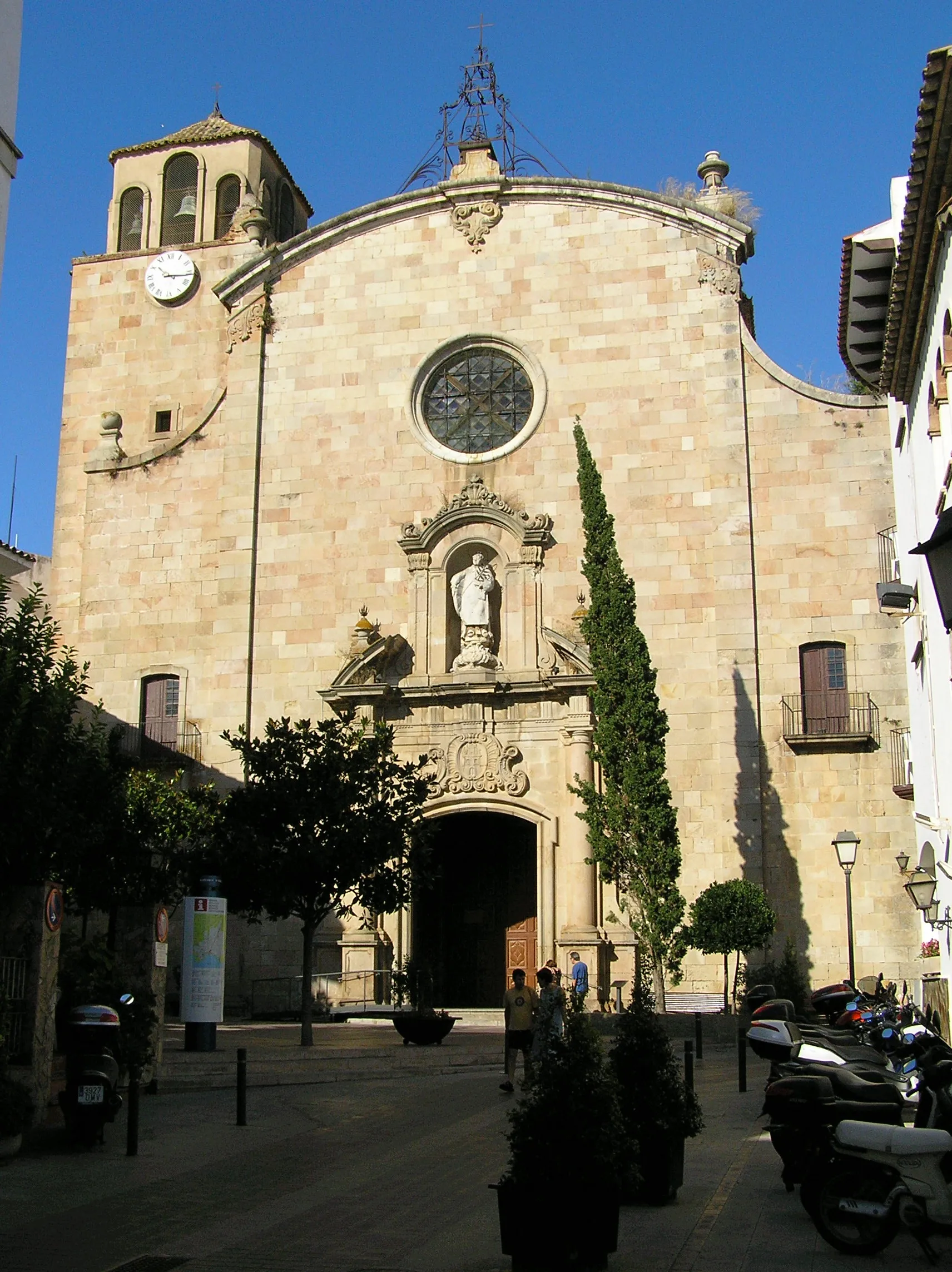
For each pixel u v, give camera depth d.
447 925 38.81
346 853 26.66
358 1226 11.86
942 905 26.27
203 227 45.44
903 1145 11.04
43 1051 16.88
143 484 39.94
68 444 43.34
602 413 37.25
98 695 38.78
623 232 38.16
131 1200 12.92
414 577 37.28
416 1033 26.94
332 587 38.06
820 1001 26.81
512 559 36.84
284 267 40.31
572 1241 10.17
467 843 39.47
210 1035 24.42
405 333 39.12
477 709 36.09
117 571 39.53
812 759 34.22
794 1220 12.05
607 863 32.28
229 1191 13.34
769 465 35.91
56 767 18.84
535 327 38.22
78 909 22.92
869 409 35.59
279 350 39.88
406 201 39.50
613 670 32.53
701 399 36.69
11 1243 11.23
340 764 27.45
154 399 43.25
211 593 38.78
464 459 37.94
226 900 26.39
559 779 35.41
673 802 34.56
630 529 36.28
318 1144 16.16
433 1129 17.30
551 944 34.56
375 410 38.88
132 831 23.22
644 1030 13.08
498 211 39.06
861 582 34.78
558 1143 10.34
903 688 34.06
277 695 37.72
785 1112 12.76
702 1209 12.52
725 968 32.09
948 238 20.36
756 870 33.66
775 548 35.44
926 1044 15.53
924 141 19.36
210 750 37.66
